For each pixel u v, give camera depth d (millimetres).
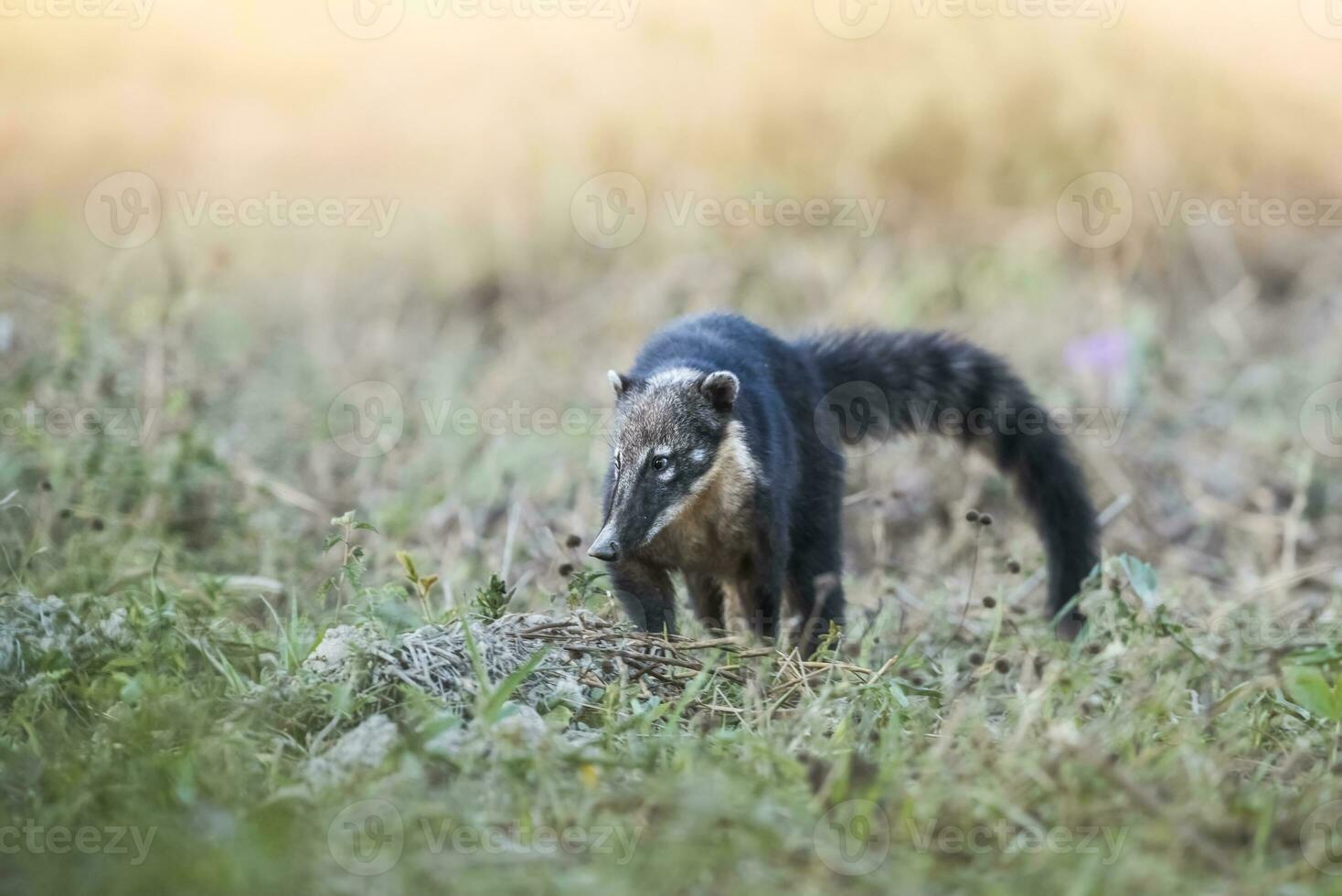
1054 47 20234
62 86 21859
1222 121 19844
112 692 7945
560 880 5691
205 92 21953
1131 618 9227
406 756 6766
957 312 17922
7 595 8883
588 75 21406
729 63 21031
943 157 20062
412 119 21375
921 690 8133
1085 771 6535
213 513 11836
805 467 10328
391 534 11602
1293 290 18594
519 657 8070
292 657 8172
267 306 17672
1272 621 10336
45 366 13047
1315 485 13398
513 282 19016
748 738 7266
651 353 10266
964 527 12320
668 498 9250
